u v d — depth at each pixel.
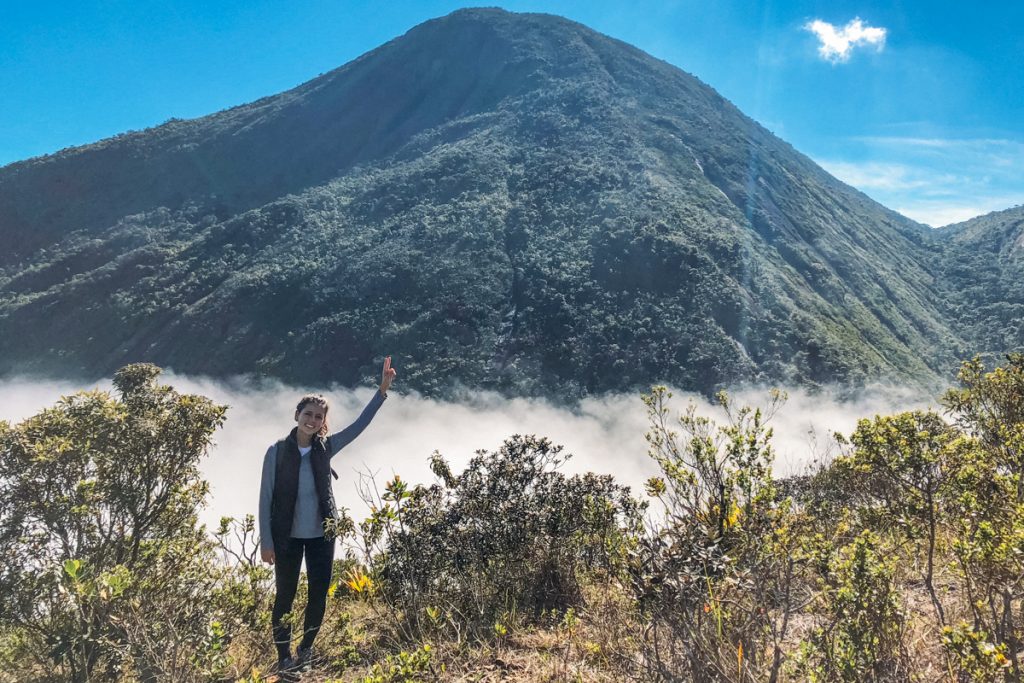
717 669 1.66
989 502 2.05
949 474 2.19
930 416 2.35
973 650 1.57
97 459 2.90
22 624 2.47
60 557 2.76
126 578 2.33
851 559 1.78
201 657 2.11
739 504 2.13
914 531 2.34
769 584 1.87
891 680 1.71
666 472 2.39
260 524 2.88
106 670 2.38
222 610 2.50
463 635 2.67
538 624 2.79
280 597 2.86
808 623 2.14
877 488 2.77
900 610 2.10
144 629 2.17
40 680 2.42
